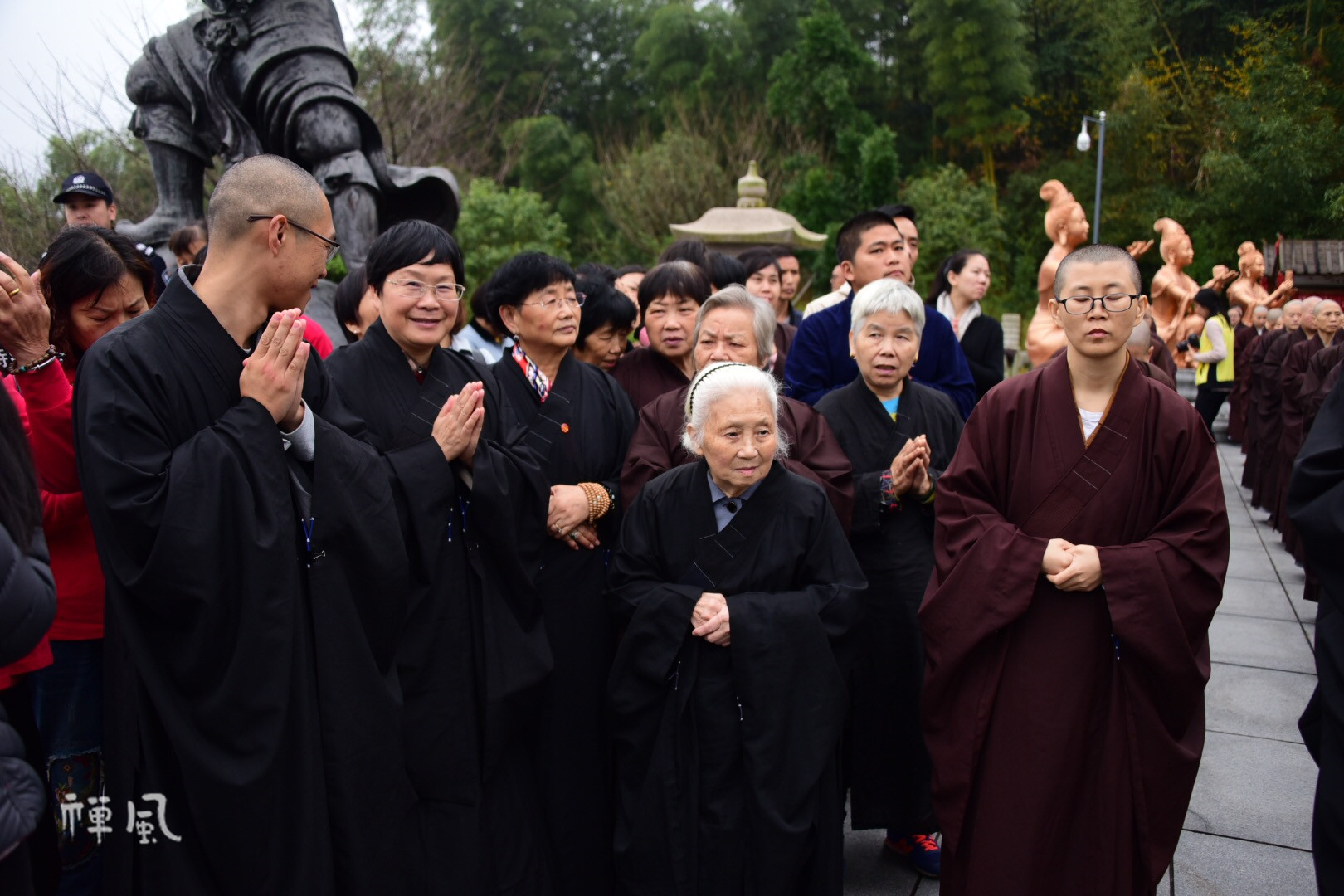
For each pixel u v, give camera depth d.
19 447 1.62
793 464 2.75
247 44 5.50
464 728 2.32
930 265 24.52
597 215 23.64
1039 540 2.29
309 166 5.67
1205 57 28.05
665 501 2.51
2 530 1.52
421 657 2.28
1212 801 3.32
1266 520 7.93
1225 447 12.39
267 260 1.98
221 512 1.83
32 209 7.39
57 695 2.29
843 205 19.58
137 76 5.86
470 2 28.48
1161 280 14.35
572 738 2.68
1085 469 2.31
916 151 31.98
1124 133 27.83
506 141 22.11
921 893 2.82
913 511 2.91
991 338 5.01
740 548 2.42
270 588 1.86
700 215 19.67
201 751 1.82
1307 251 15.38
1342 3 17.22
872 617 2.88
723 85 27.09
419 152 14.88
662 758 2.35
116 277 2.36
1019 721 2.30
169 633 1.85
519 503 2.46
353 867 1.98
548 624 2.68
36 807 1.57
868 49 32.62
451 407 2.35
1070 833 2.30
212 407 1.94
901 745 2.87
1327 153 16.84
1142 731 2.25
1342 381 2.21
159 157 5.88
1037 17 33.44
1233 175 18.16
